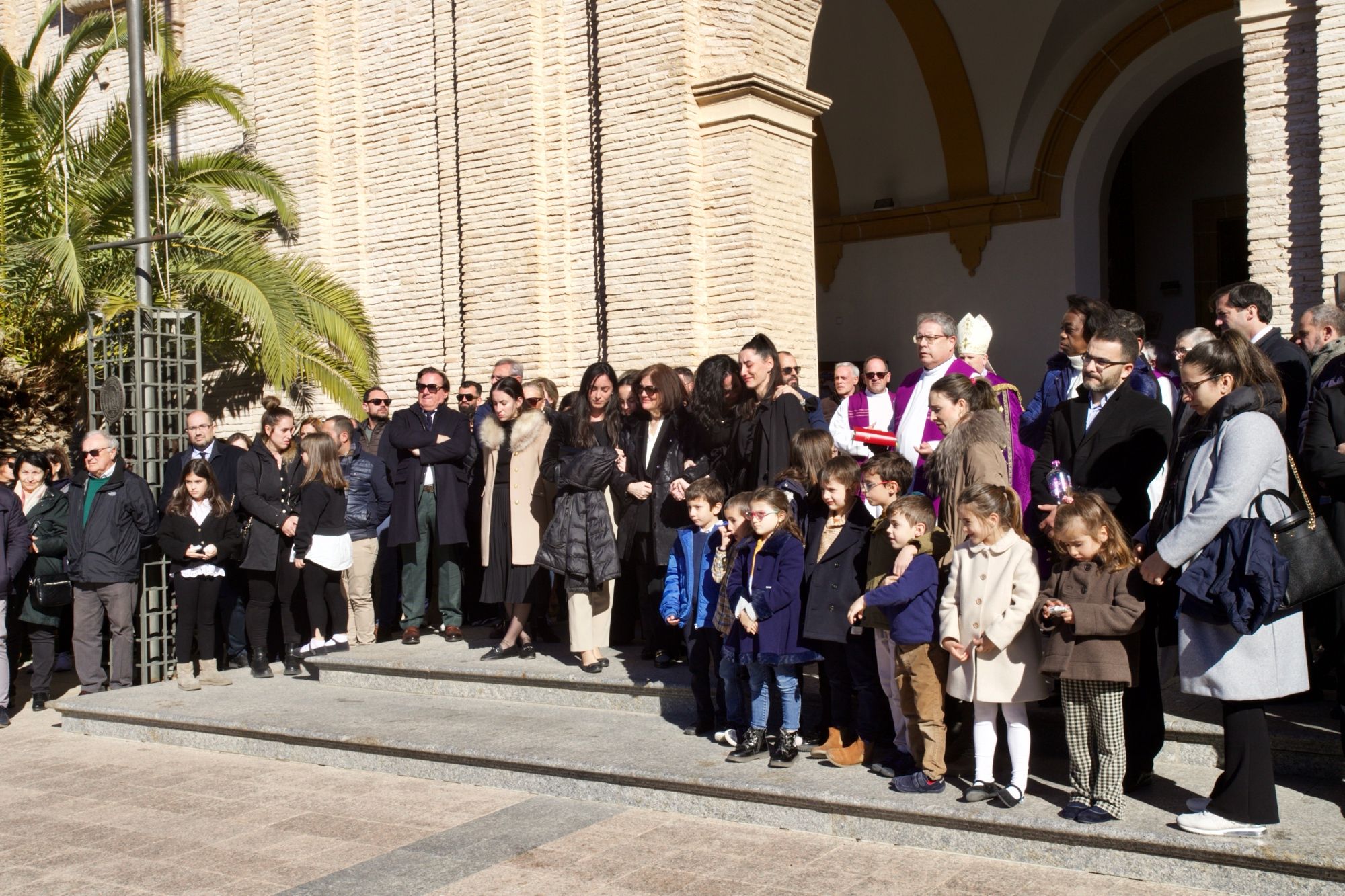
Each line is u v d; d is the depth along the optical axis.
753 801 5.87
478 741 6.97
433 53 12.82
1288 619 4.79
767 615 6.21
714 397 7.40
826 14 17.27
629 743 6.80
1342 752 5.31
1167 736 5.95
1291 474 5.48
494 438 8.69
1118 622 5.02
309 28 13.49
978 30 16.56
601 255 11.57
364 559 9.80
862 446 8.45
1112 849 4.96
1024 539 5.44
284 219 13.44
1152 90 16.53
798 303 11.04
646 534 7.94
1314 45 8.25
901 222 18.20
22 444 12.84
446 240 12.73
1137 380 6.12
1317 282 8.26
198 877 5.48
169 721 8.08
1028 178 17.16
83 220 12.72
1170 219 18.27
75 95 13.69
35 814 6.59
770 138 10.78
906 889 4.90
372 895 5.12
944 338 6.88
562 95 11.75
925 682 5.66
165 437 9.96
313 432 9.48
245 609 10.04
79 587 9.22
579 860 5.44
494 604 10.43
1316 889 4.51
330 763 7.37
